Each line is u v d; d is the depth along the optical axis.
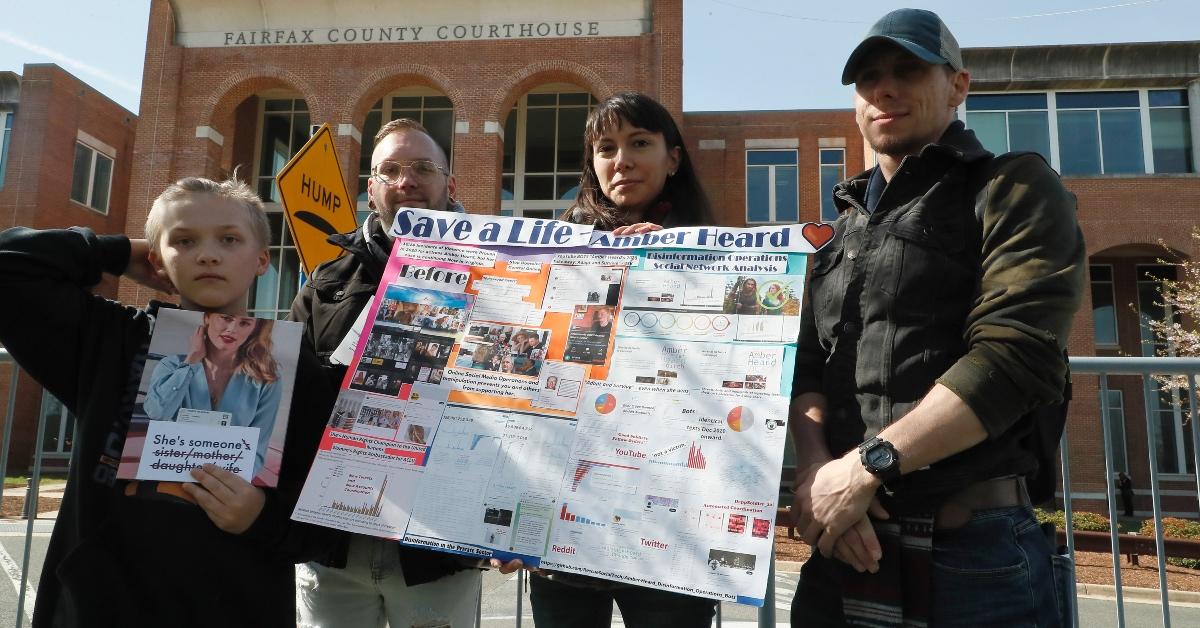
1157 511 3.04
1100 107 20.52
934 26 2.19
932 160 2.11
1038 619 1.88
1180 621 7.19
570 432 2.13
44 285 2.09
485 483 2.12
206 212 2.22
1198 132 20.12
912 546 1.93
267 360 2.21
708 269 2.25
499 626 6.51
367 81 20.52
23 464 14.67
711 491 1.97
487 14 20.41
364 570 2.48
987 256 1.93
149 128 20.75
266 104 23.48
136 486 2.06
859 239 2.19
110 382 2.16
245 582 2.08
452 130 22.66
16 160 23.00
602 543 1.99
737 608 7.03
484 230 2.51
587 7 20.14
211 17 21.09
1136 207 19.95
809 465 2.05
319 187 4.68
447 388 2.27
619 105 2.70
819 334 2.28
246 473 2.10
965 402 1.76
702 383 2.10
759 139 23.39
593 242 2.40
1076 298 1.82
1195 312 19.38
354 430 2.24
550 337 2.28
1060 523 10.38
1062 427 2.07
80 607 1.97
